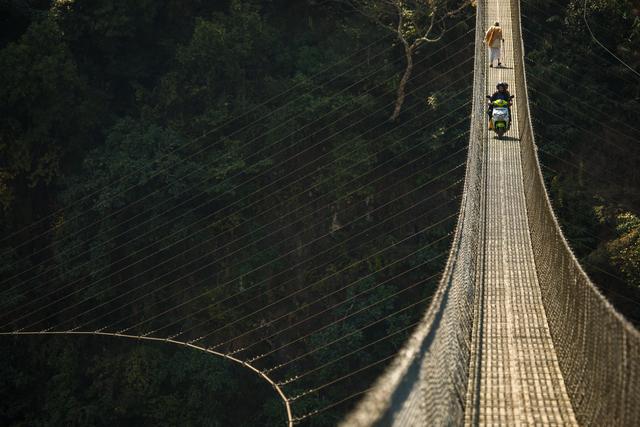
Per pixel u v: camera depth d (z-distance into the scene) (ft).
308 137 154.81
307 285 150.00
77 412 140.87
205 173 148.77
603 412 31.99
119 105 164.45
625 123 152.56
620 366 29.07
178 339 148.25
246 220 152.76
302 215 153.58
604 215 135.95
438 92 156.66
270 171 154.71
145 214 148.87
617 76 156.66
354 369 138.51
